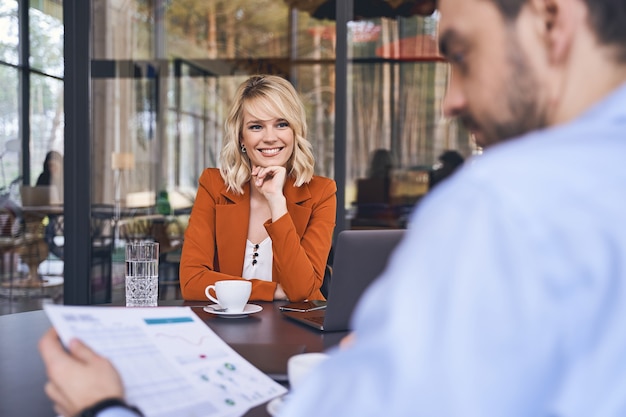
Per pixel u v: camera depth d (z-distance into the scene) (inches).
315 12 265.7
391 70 206.1
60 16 187.3
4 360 49.6
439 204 14.1
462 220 13.3
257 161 86.4
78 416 23.5
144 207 210.2
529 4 14.8
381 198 207.9
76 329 32.2
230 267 85.1
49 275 186.5
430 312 12.8
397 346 12.9
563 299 12.6
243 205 86.3
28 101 191.2
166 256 204.2
